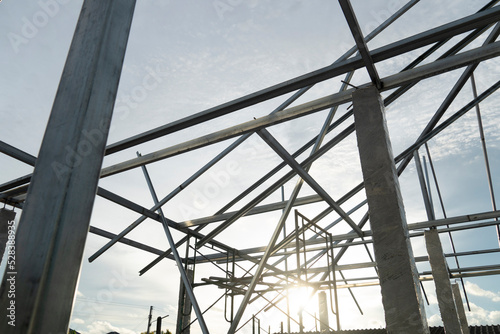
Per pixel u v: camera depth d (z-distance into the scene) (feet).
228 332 29.43
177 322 40.63
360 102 19.02
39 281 5.74
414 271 15.55
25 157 27.81
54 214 6.20
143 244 41.73
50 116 7.25
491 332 63.46
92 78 7.18
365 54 18.01
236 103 21.70
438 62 18.20
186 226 39.68
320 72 19.56
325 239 39.50
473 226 40.42
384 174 17.10
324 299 54.75
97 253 36.73
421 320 14.20
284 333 57.77
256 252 45.27
